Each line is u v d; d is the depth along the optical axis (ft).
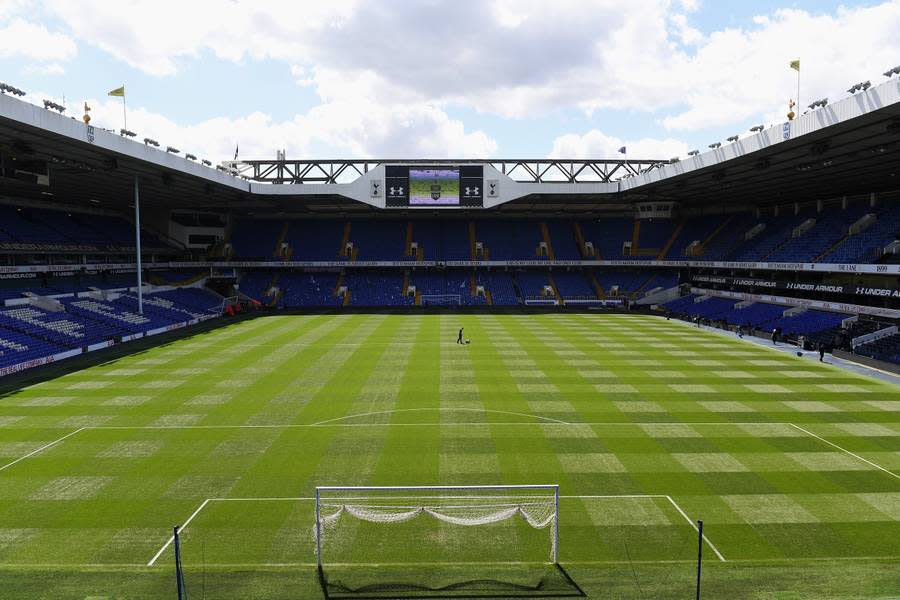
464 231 290.15
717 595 41.04
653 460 68.74
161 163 157.28
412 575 44.50
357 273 278.26
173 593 41.32
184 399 95.09
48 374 114.01
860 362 125.49
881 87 102.42
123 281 214.48
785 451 71.51
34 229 194.18
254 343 151.12
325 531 52.34
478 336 163.12
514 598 41.16
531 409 89.45
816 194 217.56
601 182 226.79
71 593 41.11
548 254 273.13
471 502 57.77
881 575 43.83
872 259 157.89
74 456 69.82
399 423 82.69
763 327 175.11
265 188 218.79
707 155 163.02
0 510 56.08
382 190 223.92
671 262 250.57
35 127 113.91
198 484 62.13
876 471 65.36
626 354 135.54
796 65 130.82
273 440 75.61
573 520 54.44
